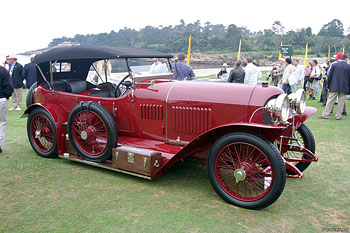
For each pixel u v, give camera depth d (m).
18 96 8.75
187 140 3.72
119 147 3.82
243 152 3.16
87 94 4.58
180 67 6.32
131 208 3.01
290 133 3.85
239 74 7.38
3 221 2.72
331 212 3.04
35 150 4.63
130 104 4.00
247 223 2.78
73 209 2.96
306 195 3.43
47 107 4.38
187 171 4.12
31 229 2.59
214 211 3.00
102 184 3.60
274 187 2.87
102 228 2.63
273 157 2.84
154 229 2.63
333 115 8.38
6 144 5.19
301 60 68.69
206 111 3.52
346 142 5.59
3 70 4.45
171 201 3.19
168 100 3.72
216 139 3.48
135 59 4.21
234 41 85.56
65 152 4.41
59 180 3.70
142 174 3.60
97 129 4.12
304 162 3.92
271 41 91.06
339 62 7.50
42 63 4.59
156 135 3.91
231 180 3.71
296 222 2.83
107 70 4.99
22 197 3.21
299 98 3.62
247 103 3.31
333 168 4.31
